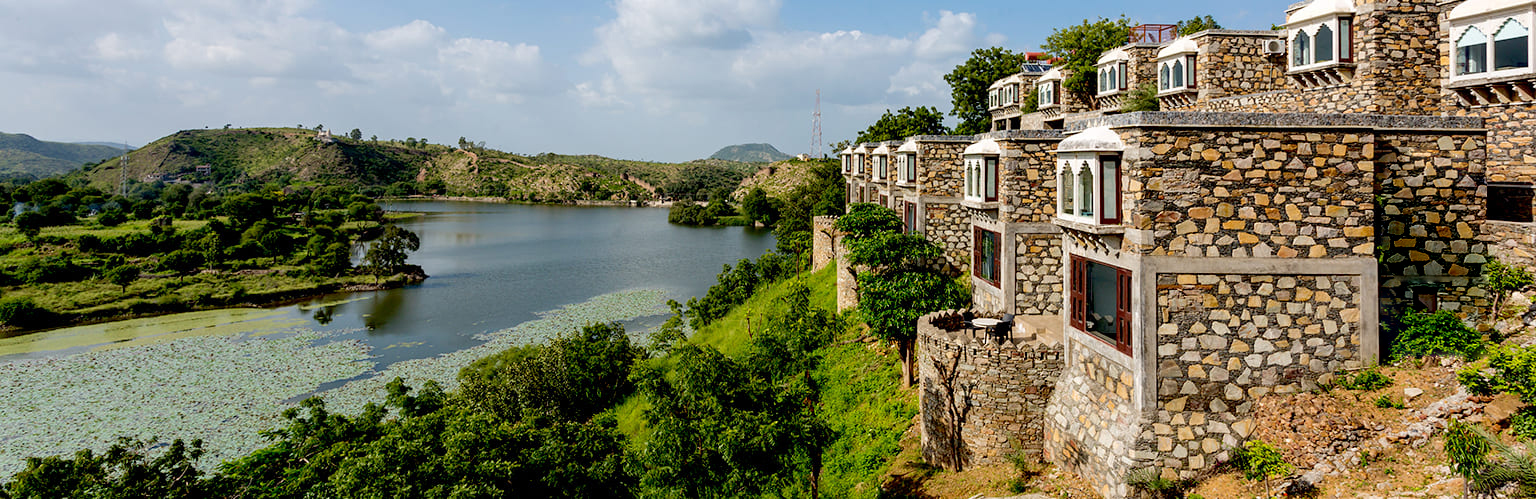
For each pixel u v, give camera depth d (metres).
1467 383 11.38
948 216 26.80
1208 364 12.68
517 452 16.69
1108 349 13.64
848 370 24.14
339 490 16.06
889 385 21.88
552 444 16.81
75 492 19.70
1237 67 30.17
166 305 66.75
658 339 42.38
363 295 73.31
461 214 184.38
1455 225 13.92
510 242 119.50
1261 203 12.53
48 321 61.22
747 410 15.59
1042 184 20.03
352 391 42.62
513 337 54.91
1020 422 15.89
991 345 16.03
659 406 16.44
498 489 15.09
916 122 57.56
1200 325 12.62
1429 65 19.62
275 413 39.12
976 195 22.08
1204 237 12.53
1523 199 15.59
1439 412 11.62
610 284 76.94
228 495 22.23
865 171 39.56
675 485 14.70
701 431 14.87
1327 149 12.52
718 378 15.99
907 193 28.97
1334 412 12.20
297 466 24.27
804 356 23.47
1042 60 57.28
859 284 24.95
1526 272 13.24
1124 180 12.88
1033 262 20.11
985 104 58.44
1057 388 15.58
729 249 106.94
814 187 65.12
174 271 83.94
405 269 82.94
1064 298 15.53
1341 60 20.42
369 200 184.62
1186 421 12.73
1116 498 13.10
